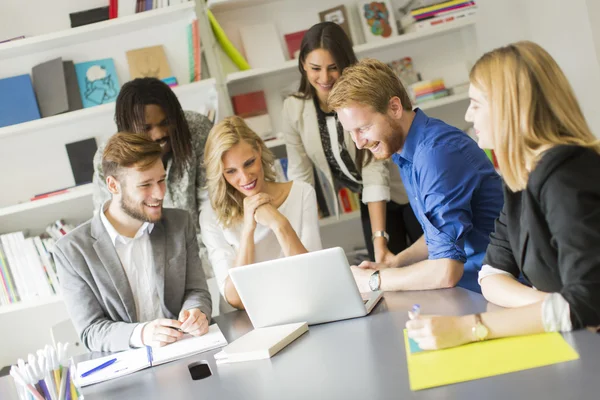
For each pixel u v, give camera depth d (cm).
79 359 209
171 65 376
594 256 129
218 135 240
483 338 141
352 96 205
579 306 132
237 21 378
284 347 175
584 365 118
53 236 355
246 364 167
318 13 385
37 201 344
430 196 202
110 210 224
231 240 252
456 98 368
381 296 202
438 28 371
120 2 352
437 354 141
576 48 374
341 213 365
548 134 134
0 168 367
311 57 293
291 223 254
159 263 224
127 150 210
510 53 137
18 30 365
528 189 138
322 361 156
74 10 369
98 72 363
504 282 164
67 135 369
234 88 379
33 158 368
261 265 185
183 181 286
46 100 354
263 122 371
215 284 307
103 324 212
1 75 359
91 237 218
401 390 126
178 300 227
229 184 248
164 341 199
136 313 224
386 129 208
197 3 356
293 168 329
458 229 199
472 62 389
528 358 127
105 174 217
